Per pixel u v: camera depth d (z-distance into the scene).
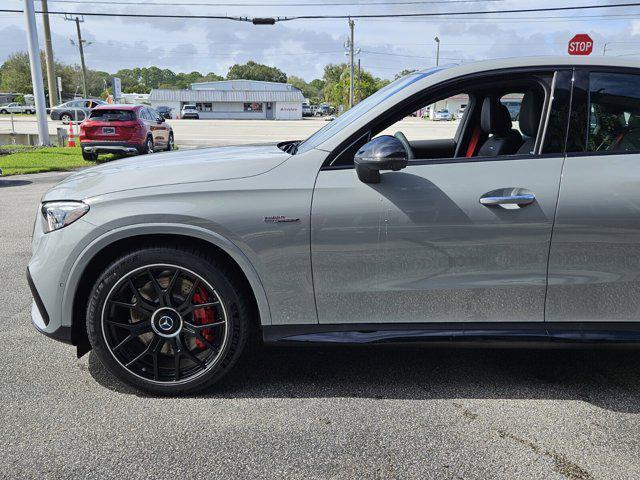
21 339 3.61
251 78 159.00
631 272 2.68
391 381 3.06
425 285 2.72
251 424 2.65
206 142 24.03
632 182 2.62
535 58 2.81
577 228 2.63
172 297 2.78
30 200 8.97
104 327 2.79
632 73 2.74
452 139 3.82
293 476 2.28
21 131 28.08
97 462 2.37
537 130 2.78
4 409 2.77
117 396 2.90
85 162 15.14
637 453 2.43
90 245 2.69
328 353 3.41
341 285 2.74
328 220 2.67
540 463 2.36
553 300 2.73
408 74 3.27
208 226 2.67
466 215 2.64
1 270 5.14
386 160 2.50
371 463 2.36
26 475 2.29
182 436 2.55
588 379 3.09
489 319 2.77
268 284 2.74
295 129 38.12
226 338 2.80
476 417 2.71
